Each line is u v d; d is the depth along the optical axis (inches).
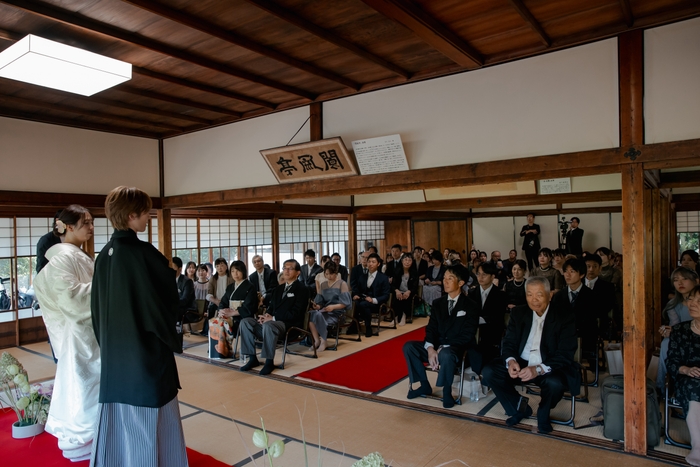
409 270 291.1
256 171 201.6
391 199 365.7
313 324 215.5
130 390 78.7
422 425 131.3
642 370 112.9
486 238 479.5
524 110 134.6
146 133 235.9
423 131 153.9
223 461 110.0
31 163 198.8
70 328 96.1
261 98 184.4
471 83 144.0
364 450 116.3
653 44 114.5
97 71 114.9
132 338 78.7
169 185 239.6
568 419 134.6
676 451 113.8
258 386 168.7
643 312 113.7
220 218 306.5
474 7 109.0
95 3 107.4
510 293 206.4
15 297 237.0
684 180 205.8
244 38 127.6
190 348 229.6
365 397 155.0
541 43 129.9
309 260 298.5
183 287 242.5
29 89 164.9
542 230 447.8
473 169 142.6
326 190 177.9
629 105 117.0
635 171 116.3
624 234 117.0
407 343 154.4
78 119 208.4
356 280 265.7
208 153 220.4
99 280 82.4
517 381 135.8
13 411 129.8
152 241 273.6
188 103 185.5
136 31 122.6
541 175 131.3
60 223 103.1
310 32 120.0
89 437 97.0
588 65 124.0
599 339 171.5
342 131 173.5
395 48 135.9
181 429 88.0
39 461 98.1
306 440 122.4
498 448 116.3
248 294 209.3
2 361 113.6
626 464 107.9
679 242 335.6
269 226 339.3
